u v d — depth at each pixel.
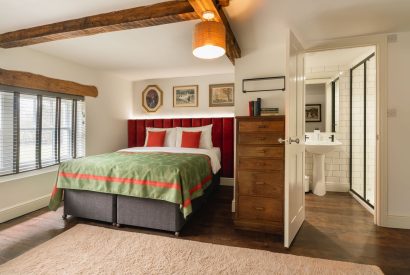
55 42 2.86
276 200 2.46
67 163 2.79
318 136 4.05
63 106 3.68
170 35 2.65
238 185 2.58
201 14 1.89
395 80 2.57
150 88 5.11
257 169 2.52
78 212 2.76
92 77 4.15
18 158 3.01
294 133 2.32
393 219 2.59
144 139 4.98
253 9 2.03
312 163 4.05
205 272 1.79
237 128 2.58
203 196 3.21
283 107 2.88
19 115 3.01
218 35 1.78
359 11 2.07
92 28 2.18
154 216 2.46
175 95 4.95
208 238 2.35
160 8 1.95
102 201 2.66
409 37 2.52
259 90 2.96
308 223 2.72
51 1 1.91
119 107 4.87
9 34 2.50
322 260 1.95
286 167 2.12
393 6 1.99
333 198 3.63
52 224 2.68
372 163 3.29
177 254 2.04
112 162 2.71
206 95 4.75
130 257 1.99
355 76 3.77
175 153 3.59
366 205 3.18
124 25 2.11
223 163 4.42
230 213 3.04
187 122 4.68
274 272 1.79
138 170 2.48
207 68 4.18
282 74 2.88
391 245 2.20
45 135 3.39
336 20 2.24
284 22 2.27
